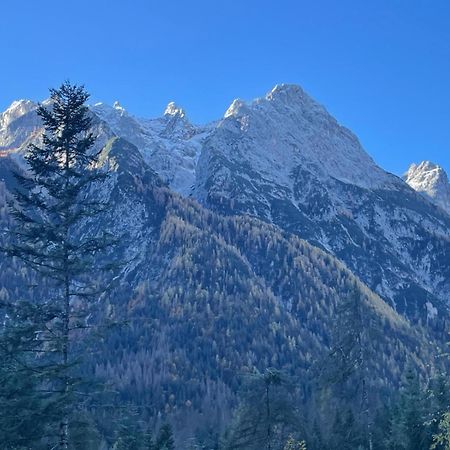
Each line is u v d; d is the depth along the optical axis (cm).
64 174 2870
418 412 5353
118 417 2770
